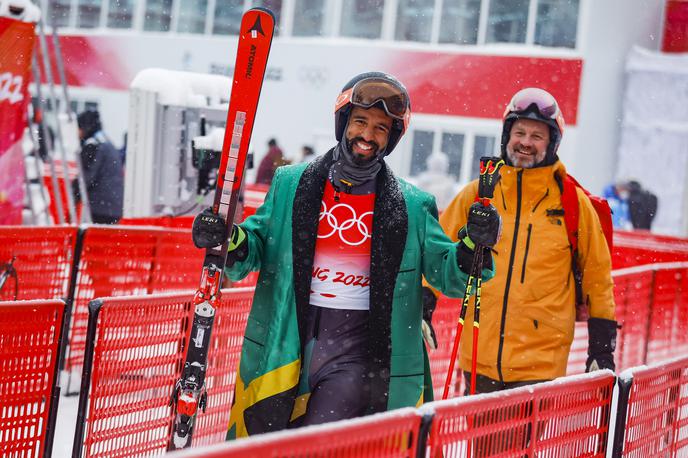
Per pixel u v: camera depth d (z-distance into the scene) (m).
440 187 20.41
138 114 10.06
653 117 24.92
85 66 30.53
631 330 9.74
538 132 5.55
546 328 5.51
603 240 5.61
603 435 4.68
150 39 29.78
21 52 10.38
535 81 24.94
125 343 5.25
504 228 5.59
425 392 4.52
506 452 3.93
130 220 10.17
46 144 11.79
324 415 4.20
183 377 4.20
